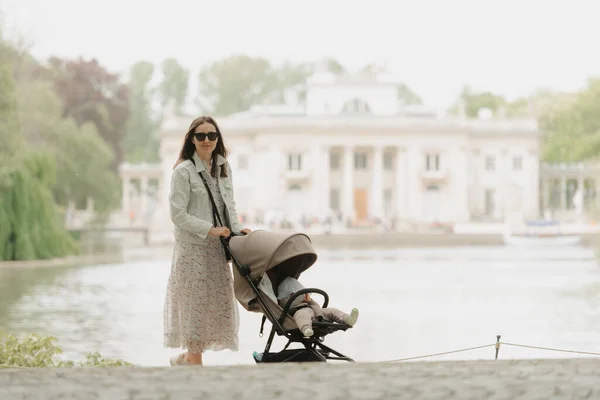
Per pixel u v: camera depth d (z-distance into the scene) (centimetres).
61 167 8950
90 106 14675
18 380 753
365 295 4500
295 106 15575
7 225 6556
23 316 3553
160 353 2605
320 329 1067
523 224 12675
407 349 2705
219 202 1206
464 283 5231
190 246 1174
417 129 14288
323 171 14238
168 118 14938
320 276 5794
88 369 809
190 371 793
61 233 7362
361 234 11481
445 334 3055
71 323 3334
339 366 818
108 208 9925
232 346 1193
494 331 3131
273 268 1151
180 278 1171
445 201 14388
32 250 6669
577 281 5375
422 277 5706
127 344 2792
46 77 14050
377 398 675
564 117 16925
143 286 4997
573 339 2897
